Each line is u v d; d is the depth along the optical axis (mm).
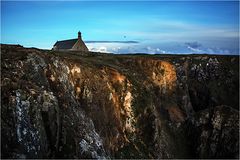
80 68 58219
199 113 81312
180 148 75750
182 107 90625
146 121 64562
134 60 87250
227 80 108688
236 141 71688
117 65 81562
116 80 64875
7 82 40875
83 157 44719
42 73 48625
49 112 42375
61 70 53219
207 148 74375
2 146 35688
